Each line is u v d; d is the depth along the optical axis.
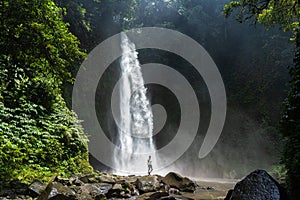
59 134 7.44
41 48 7.34
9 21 7.02
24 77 7.52
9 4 7.00
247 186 4.11
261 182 4.08
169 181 7.85
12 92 7.08
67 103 13.91
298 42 7.76
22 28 7.06
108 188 5.93
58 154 6.87
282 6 9.33
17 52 7.32
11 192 4.39
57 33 7.42
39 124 7.13
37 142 6.34
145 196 5.96
